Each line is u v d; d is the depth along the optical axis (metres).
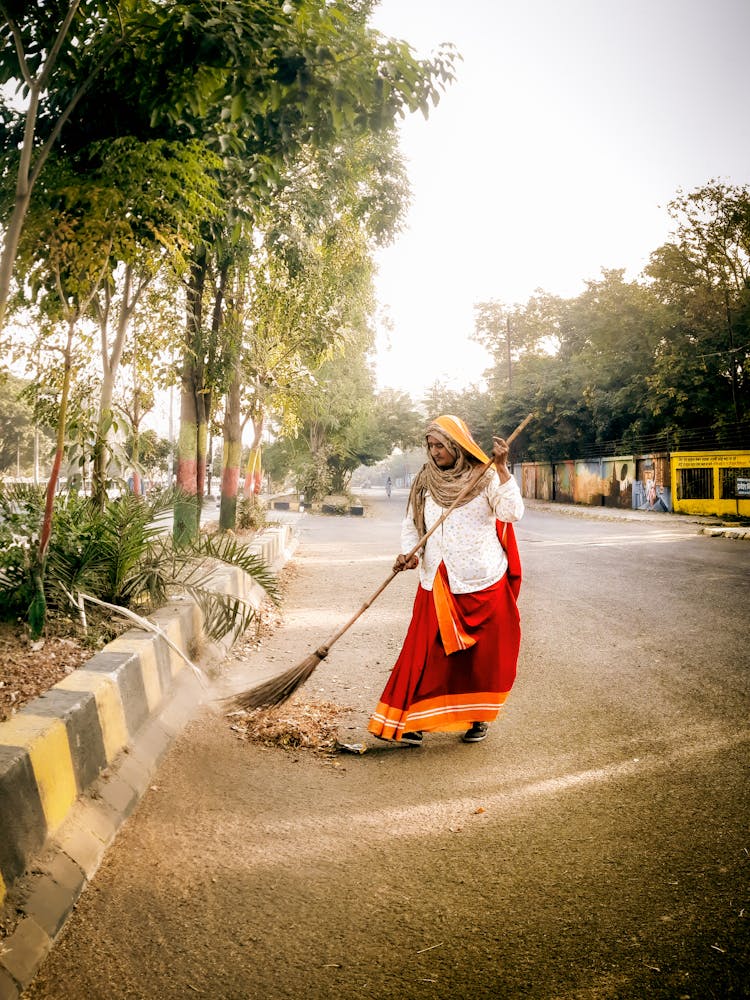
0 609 4.36
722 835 2.89
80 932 2.37
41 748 2.62
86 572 4.71
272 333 13.06
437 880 2.69
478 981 2.14
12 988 2.04
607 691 4.95
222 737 4.17
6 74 4.59
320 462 35.62
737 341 27.39
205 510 28.75
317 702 4.89
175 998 2.09
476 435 48.12
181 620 4.95
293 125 5.00
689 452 27.55
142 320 8.11
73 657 3.88
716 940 2.25
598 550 14.41
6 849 2.32
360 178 12.44
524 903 2.52
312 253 11.70
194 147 4.95
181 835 3.03
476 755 3.91
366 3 8.69
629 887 2.58
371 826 3.12
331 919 2.46
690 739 3.98
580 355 38.12
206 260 9.20
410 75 4.37
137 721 3.75
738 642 6.11
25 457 54.56
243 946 2.32
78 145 5.23
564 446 41.19
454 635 3.92
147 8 4.36
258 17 4.09
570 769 3.66
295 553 15.25
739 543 15.57
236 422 13.76
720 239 27.80
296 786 3.54
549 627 7.04
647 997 2.03
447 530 4.04
